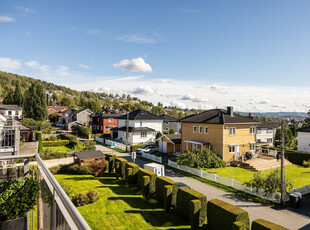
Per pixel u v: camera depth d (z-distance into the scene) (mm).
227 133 27750
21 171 6312
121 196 15664
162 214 13156
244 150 29812
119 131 45625
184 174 22953
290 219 13148
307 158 27734
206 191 17859
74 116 67500
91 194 14164
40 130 47344
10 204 4277
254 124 31172
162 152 35844
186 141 31078
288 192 16297
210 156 25438
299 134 34906
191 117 33219
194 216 11297
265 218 13250
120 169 20109
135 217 12391
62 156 24016
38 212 4125
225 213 10398
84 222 1459
